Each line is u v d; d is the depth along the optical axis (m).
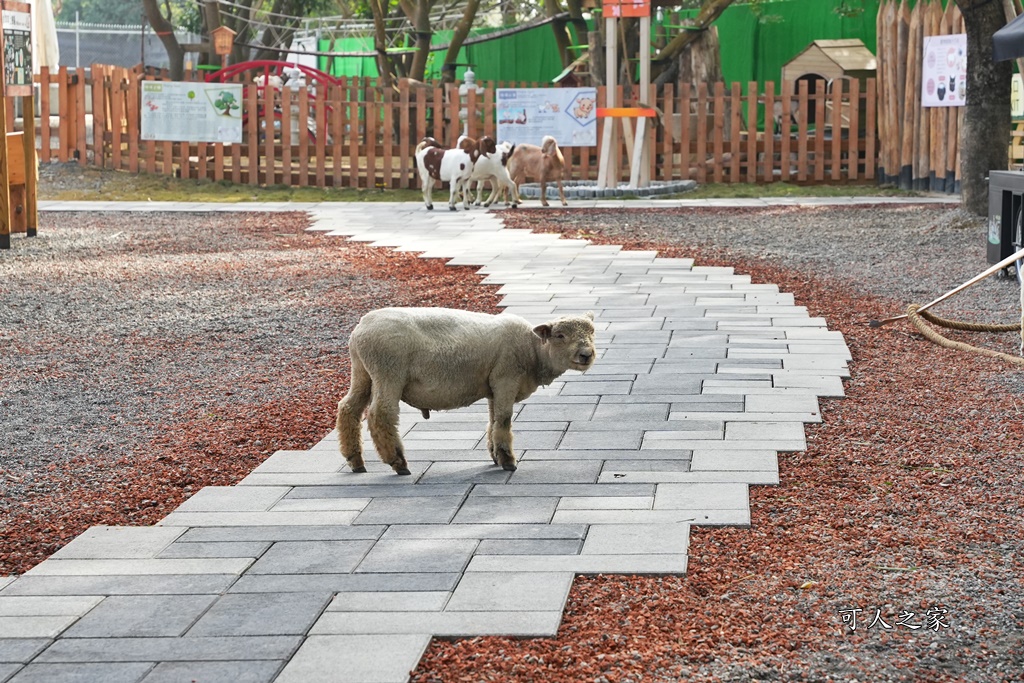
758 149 24.89
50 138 25.12
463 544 5.50
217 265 14.59
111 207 21.34
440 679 4.22
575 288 12.69
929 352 9.57
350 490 6.43
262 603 4.89
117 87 24.81
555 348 6.57
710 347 9.71
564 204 21.39
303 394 8.73
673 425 7.48
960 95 21.59
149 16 30.27
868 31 29.44
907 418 7.61
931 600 4.84
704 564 5.24
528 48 36.62
